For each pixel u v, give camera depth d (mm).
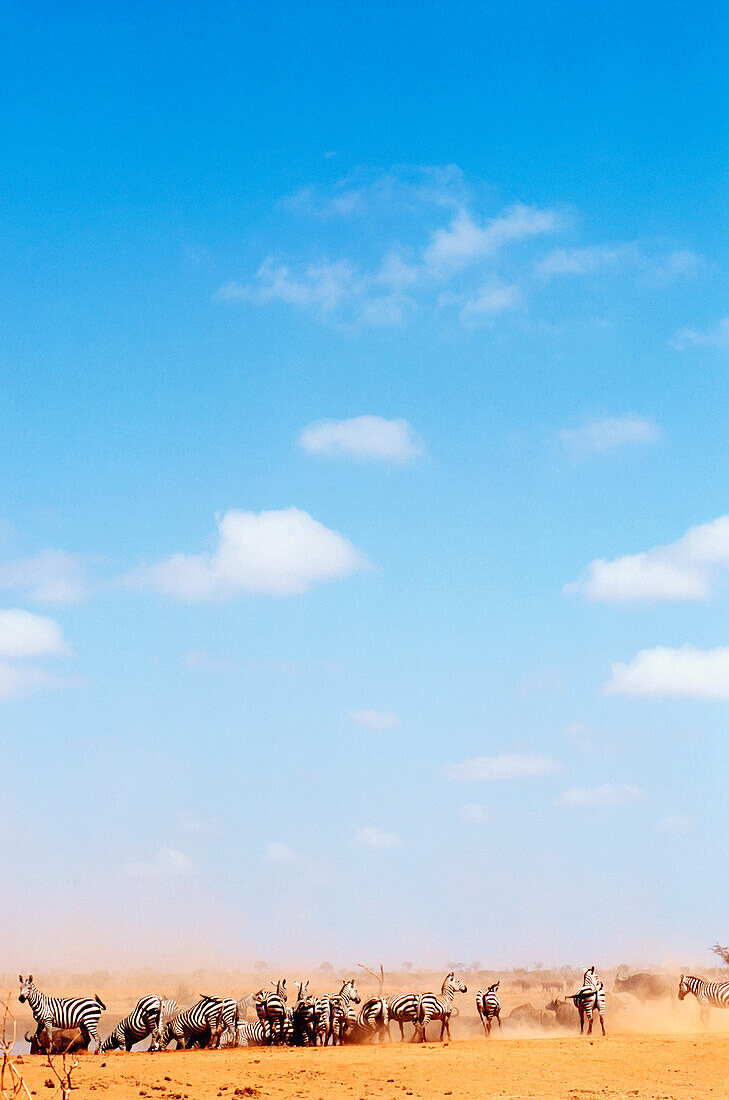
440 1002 41844
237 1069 30312
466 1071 29812
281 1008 41469
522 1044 37188
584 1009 41812
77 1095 24797
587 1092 26109
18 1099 22531
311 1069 30344
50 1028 38250
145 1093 25500
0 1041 15844
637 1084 27344
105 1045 41094
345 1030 42625
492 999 45156
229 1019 41625
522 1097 25469
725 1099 24812
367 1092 26312
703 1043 34750
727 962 91812
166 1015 45906
